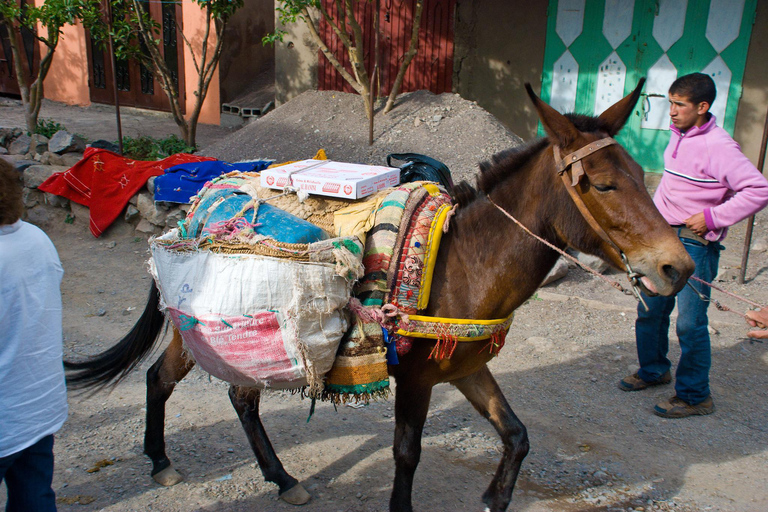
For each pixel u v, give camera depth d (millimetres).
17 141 9102
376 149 7855
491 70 9328
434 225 2547
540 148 2488
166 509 3039
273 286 2395
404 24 9594
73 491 3135
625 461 3488
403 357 2617
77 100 14391
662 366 4230
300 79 10328
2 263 2004
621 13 8359
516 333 5090
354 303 2490
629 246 2217
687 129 3617
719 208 3428
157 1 12492
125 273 6277
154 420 3199
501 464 2842
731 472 3389
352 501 3137
